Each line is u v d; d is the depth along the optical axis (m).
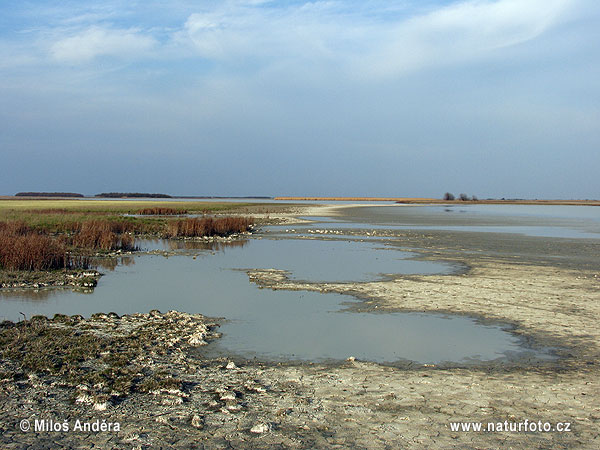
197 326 11.61
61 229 35.44
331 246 30.44
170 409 7.00
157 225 41.78
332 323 12.11
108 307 14.10
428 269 20.92
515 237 36.62
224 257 25.08
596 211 99.06
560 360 9.45
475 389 7.88
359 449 5.90
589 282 17.59
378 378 8.37
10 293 16.09
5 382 7.86
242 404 7.21
